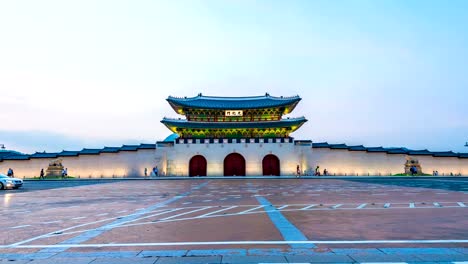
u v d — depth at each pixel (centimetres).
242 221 1153
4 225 1116
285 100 7106
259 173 6500
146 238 888
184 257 692
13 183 3119
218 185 3634
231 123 6844
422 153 6638
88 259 684
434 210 1410
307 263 645
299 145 6581
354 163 6550
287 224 1084
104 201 1927
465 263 641
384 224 1073
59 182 4812
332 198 2012
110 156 6575
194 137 7006
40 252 745
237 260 667
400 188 2902
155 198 2105
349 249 748
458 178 5359
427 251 727
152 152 6581
